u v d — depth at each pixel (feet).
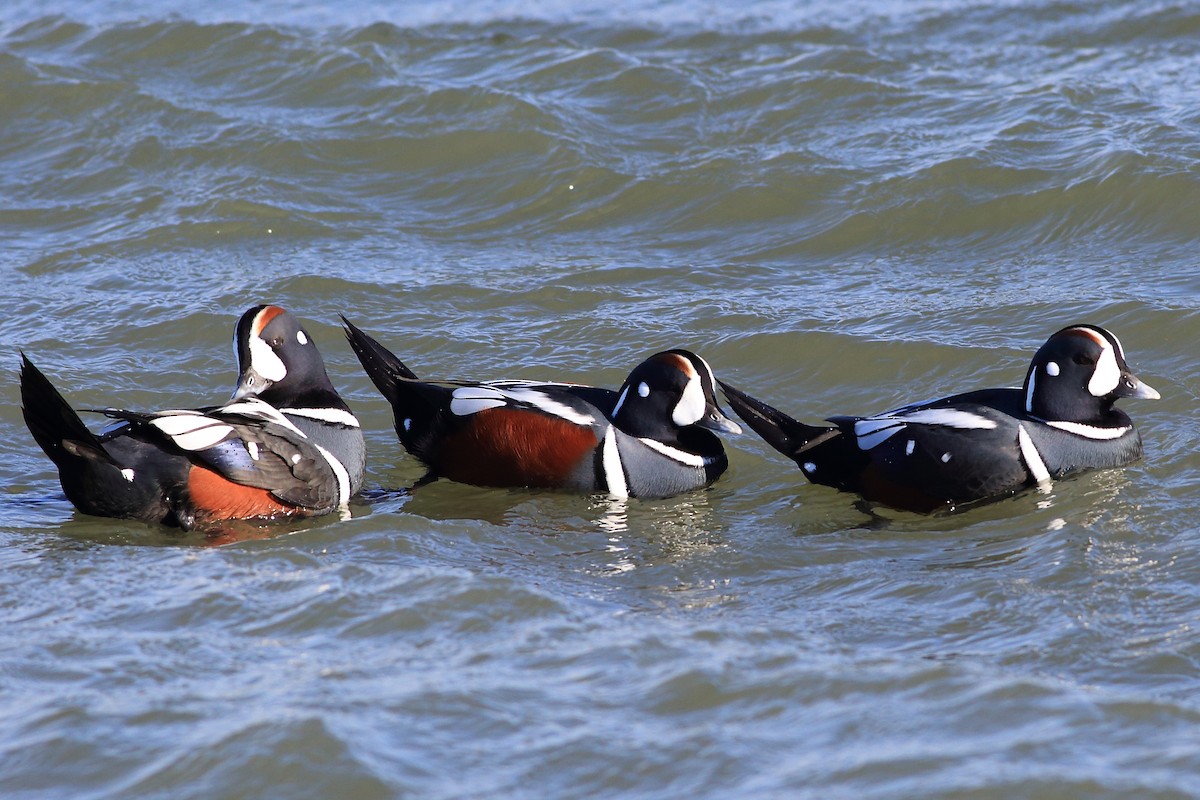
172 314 53.11
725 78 72.79
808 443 41.68
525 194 63.82
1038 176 60.54
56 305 54.54
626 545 37.76
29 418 35.86
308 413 40.68
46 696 27.58
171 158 67.36
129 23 80.07
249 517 38.60
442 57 77.92
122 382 48.52
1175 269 53.62
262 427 38.65
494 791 24.02
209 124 69.97
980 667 28.63
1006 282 53.93
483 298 54.65
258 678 28.12
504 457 42.09
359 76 73.87
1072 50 76.33
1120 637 30.37
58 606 32.37
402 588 32.58
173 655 29.43
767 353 49.80
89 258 58.75
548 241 60.08
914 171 61.62
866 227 59.00
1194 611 31.42
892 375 48.16
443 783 24.27
